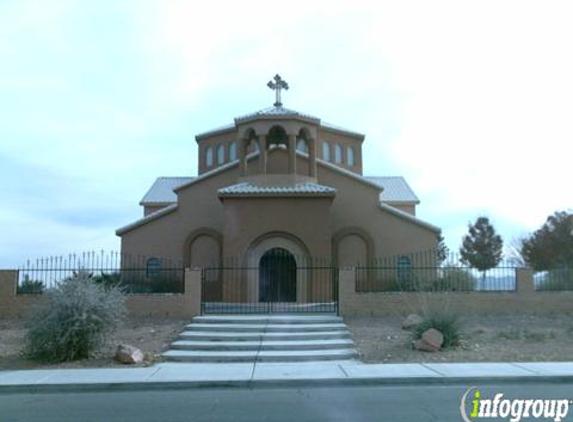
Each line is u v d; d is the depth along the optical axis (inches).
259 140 1115.9
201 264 1215.6
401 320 752.3
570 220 1786.4
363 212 1203.2
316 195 1048.8
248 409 374.6
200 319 721.0
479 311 802.2
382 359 562.6
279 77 1249.4
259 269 1044.5
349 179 1217.4
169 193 1556.3
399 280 1004.6
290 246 1048.2
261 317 732.0
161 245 1229.1
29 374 500.7
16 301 794.2
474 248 2417.6
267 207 1055.0
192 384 461.4
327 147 1407.5
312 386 462.0
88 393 445.7
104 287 640.4
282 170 1218.6
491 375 472.4
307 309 841.5
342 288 788.6
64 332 567.8
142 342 642.8
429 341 588.1
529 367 509.7
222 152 1429.6
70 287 595.8
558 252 1734.7
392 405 382.6
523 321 754.8
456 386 456.1
